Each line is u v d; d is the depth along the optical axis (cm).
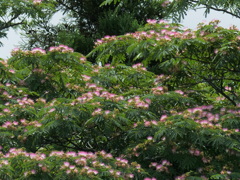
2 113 1060
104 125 1022
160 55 1049
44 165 808
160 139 1036
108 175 845
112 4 2308
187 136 985
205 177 938
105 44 1186
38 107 1106
